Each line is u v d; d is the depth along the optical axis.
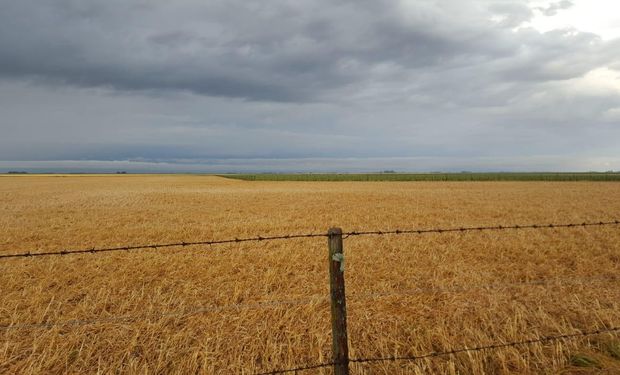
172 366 4.39
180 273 8.10
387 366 4.30
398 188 47.44
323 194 36.12
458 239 11.70
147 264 8.77
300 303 6.13
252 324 5.39
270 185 60.69
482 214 19.23
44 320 5.67
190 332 5.04
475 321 5.43
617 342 4.73
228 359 4.50
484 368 4.30
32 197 32.97
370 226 15.53
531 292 6.65
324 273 8.07
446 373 4.17
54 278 7.79
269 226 15.67
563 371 4.25
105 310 5.96
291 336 4.95
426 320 5.50
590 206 22.72
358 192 39.03
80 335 5.04
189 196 34.25
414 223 16.31
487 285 7.05
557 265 8.60
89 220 17.81
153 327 5.22
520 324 5.27
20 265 8.73
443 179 83.81
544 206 22.95
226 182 75.19
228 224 16.25
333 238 3.50
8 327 5.04
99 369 4.29
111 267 8.65
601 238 11.72
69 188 49.69
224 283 7.35
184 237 13.36
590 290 6.73
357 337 4.98
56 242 12.45
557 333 5.05
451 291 6.75
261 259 9.16
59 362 4.48
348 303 6.15
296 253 9.70
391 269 8.30
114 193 38.88
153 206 24.84
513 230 13.30
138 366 4.42
